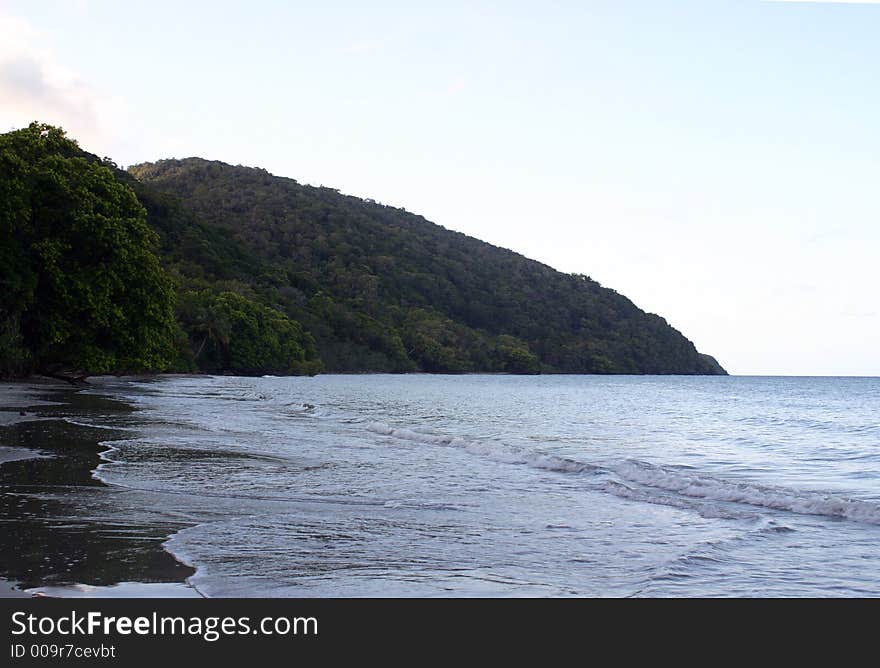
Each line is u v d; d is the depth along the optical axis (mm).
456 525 9031
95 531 7852
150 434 17875
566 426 29844
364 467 14117
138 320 41969
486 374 175250
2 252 35469
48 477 11125
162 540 7562
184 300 97750
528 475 13703
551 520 9492
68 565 6516
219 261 134625
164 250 129250
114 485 10672
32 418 20516
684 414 42375
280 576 6543
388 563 7117
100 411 24453
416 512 9820
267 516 9148
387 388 73625
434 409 38844
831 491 13438
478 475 13539
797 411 47375
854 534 8945
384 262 198500
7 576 6188
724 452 20625
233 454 15031
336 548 7625
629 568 7156
